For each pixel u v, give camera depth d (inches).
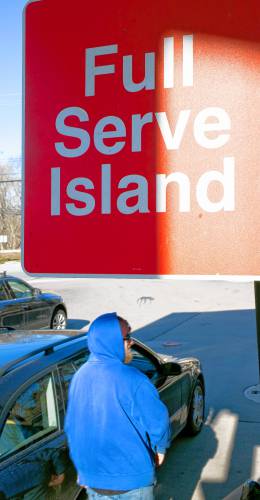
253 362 353.4
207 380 315.9
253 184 87.6
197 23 90.9
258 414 255.8
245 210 87.7
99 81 95.9
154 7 93.0
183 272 90.7
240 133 88.3
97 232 95.3
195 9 91.0
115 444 108.3
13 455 122.5
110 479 108.3
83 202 96.0
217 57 89.7
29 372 139.1
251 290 743.1
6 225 2234.3
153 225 92.4
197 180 90.3
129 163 93.9
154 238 92.4
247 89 88.4
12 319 425.7
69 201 96.7
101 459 109.0
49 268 97.6
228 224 88.6
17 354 151.0
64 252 96.8
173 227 91.4
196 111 90.7
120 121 94.4
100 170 95.3
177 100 91.6
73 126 97.0
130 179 93.8
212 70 90.0
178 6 91.9
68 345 161.8
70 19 97.6
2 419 123.3
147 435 110.7
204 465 201.3
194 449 216.2
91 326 116.1
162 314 577.6
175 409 206.1
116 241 94.1
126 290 775.7
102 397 110.1
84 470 111.6
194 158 90.5
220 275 89.2
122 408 109.1
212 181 89.5
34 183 98.9
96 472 109.5
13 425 126.0
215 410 264.1
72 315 594.6
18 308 434.3
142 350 197.6
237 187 88.3
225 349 395.5
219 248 89.1
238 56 88.8
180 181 91.1
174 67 91.9
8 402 127.0
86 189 95.9
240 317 540.4
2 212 2217.0
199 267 90.0
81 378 114.3
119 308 630.5
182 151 91.1
